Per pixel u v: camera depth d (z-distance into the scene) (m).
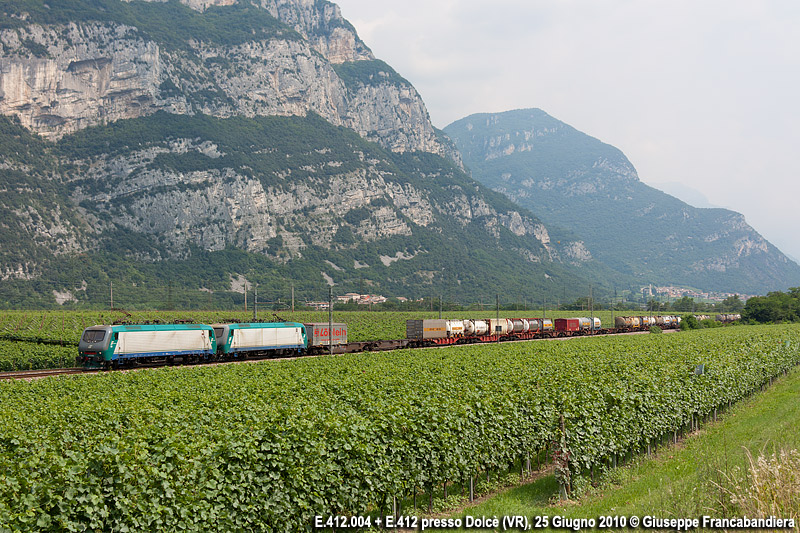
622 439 22.25
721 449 22.30
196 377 34.75
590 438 20.72
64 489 11.77
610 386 26.28
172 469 13.13
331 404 22.00
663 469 21.48
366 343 71.19
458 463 18.61
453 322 81.06
